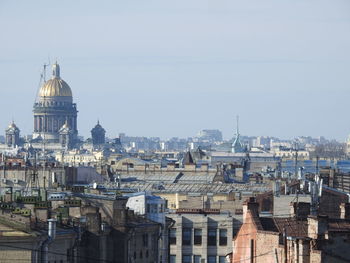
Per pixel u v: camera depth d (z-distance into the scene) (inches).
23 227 7618.1
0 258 7539.4
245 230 7775.6
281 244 7209.6
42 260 7687.0
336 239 6683.1
